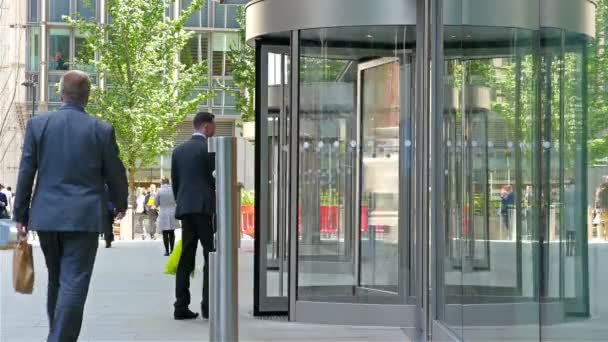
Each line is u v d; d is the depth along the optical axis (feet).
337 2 31.45
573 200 14.11
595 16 13.01
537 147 16.62
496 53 20.68
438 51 29.19
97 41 128.26
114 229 113.09
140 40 127.95
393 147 31.68
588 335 13.23
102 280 51.13
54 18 160.45
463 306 24.31
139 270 59.06
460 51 25.21
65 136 20.93
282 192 33.88
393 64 31.76
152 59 129.39
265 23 33.19
